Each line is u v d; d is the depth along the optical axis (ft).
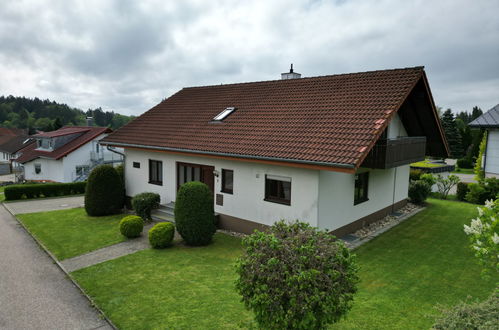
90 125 141.49
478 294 24.88
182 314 22.75
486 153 50.52
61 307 24.61
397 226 43.04
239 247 36.19
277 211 36.52
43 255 35.96
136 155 55.26
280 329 16.14
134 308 23.80
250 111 47.03
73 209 59.47
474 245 19.10
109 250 36.37
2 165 185.57
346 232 38.86
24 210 60.95
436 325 15.94
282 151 34.47
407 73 39.40
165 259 33.06
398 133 47.24
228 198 41.70
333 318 16.66
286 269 16.24
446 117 172.24
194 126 49.49
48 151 118.11
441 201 59.41
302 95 45.62
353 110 37.01
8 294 26.76
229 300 24.50
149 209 46.80
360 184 41.47
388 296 24.54
